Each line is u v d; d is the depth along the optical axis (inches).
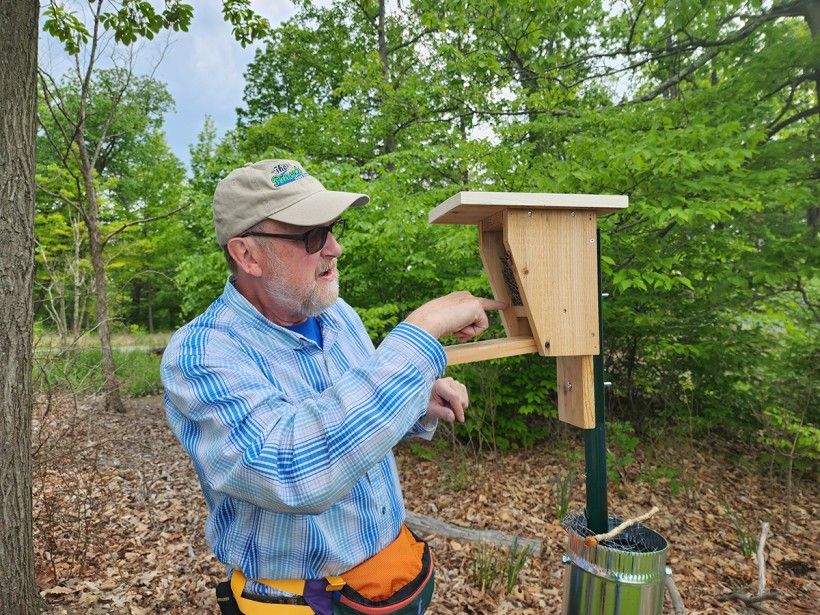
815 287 210.7
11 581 81.4
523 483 183.5
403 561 43.4
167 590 115.1
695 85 252.4
